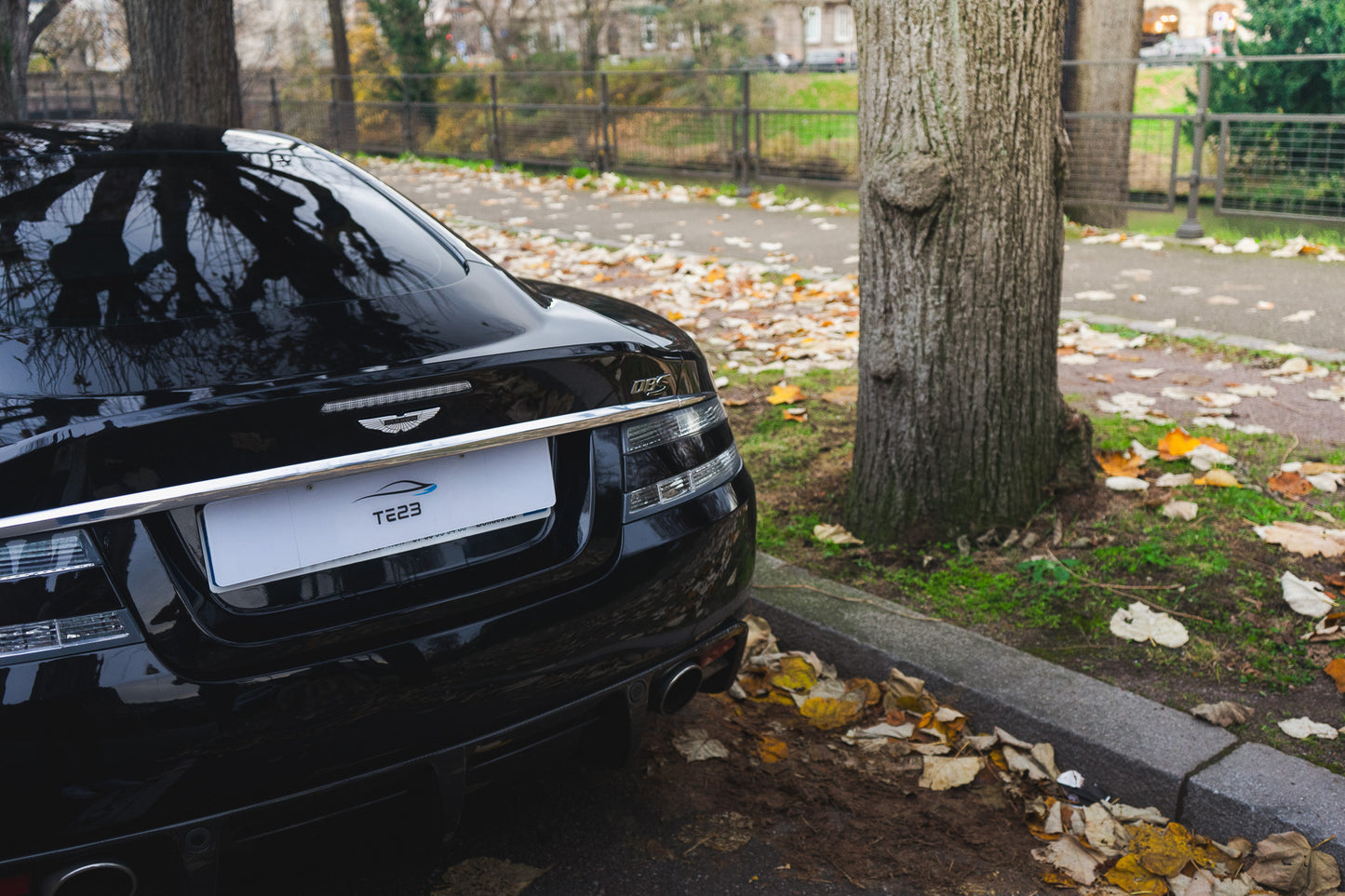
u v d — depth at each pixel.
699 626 2.24
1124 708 2.72
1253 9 9.77
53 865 1.62
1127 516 3.71
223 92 6.41
